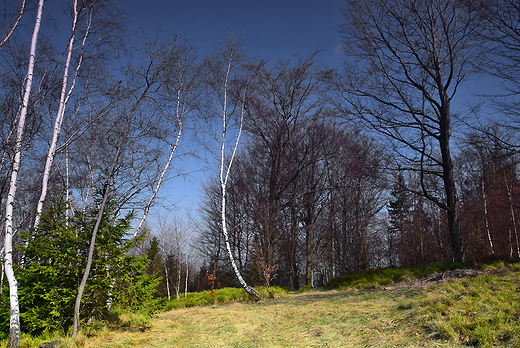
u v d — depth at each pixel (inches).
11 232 276.5
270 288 605.3
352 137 916.0
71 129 426.3
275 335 272.8
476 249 921.5
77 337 256.5
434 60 596.7
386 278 529.0
